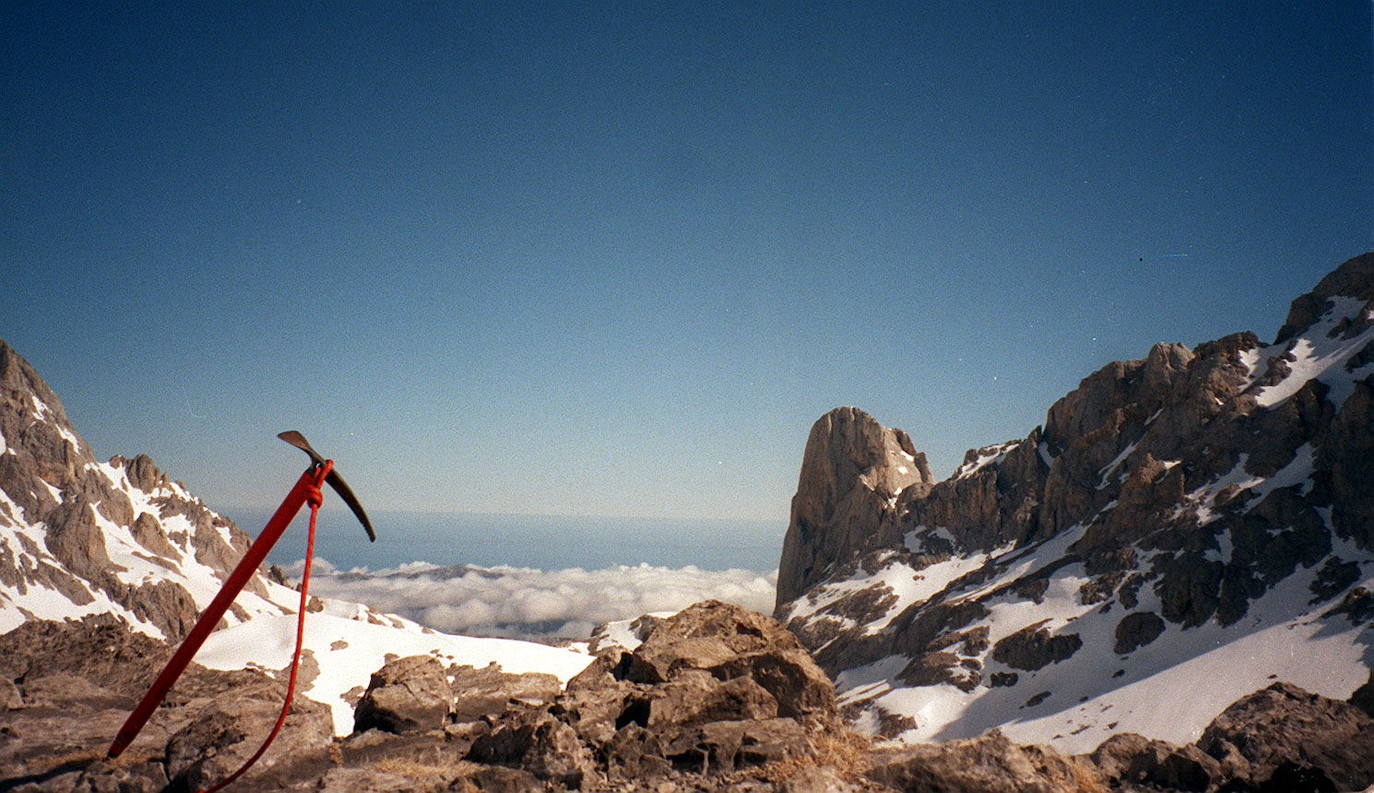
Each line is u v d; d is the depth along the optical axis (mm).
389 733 13617
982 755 11508
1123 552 184125
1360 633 119688
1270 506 169125
